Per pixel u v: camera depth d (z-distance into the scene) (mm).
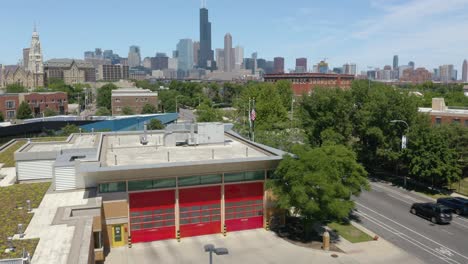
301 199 32219
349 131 59719
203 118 100062
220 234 37812
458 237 37312
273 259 32406
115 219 34469
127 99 143500
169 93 175250
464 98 128125
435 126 59188
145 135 48844
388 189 53906
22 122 95750
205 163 34781
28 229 26203
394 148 56844
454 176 49969
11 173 43312
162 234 36250
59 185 35562
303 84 184750
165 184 35656
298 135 63938
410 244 35688
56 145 48000
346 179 36531
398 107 55969
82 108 170125
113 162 36469
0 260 19719
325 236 34281
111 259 32031
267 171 38500
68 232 25656
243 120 85000
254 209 39031
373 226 40156
